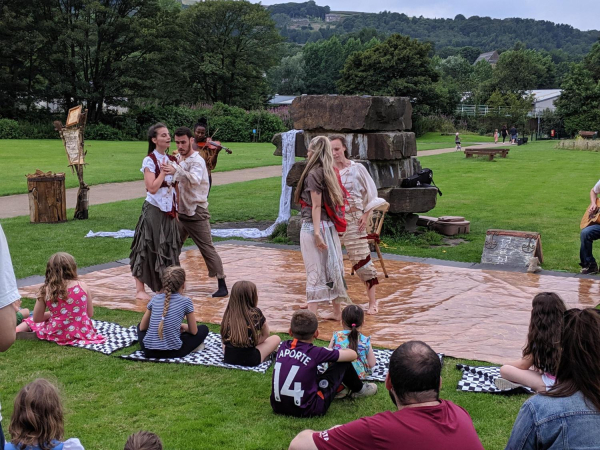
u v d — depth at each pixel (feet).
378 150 33.55
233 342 16.30
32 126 169.48
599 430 7.52
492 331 19.49
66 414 13.57
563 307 13.50
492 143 171.32
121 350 17.75
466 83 332.39
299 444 8.59
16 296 7.20
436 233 36.68
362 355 15.06
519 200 54.29
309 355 13.70
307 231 19.72
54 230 38.09
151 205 22.61
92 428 13.08
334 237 19.85
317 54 383.86
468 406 14.12
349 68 222.48
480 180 70.69
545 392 8.01
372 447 8.21
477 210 48.49
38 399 9.43
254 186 63.67
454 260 30.91
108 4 185.37
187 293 24.27
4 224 40.37
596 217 27.84
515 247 29.73
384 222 35.81
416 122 210.38
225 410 13.97
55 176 40.91
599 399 7.59
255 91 260.21
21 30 172.35
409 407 8.39
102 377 15.76
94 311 21.57
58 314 18.12
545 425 7.67
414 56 209.15
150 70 189.78
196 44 241.96
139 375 15.88
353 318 15.03
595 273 28.14
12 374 15.93
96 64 187.21
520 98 250.98
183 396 14.69
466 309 22.03
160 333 16.74
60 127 42.11
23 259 29.84
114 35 184.14
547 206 50.60
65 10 182.91
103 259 30.04
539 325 13.47
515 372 13.87
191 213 22.98
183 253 32.09
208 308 22.15
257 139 180.65
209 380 15.58
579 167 87.71
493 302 22.94
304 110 35.22
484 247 30.35
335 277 19.84
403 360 8.40
